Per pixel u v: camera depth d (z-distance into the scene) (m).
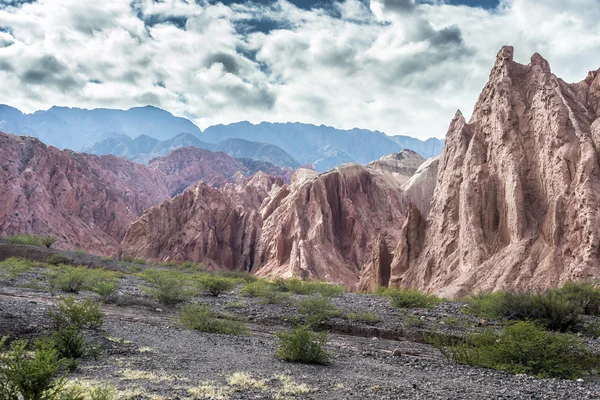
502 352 13.55
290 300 27.06
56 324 14.77
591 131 47.44
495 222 51.88
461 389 10.26
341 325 20.67
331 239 111.75
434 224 61.31
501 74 57.94
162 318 20.75
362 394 9.38
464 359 14.02
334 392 9.45
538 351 13.20
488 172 54.03
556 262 42.31
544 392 10.30
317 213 113.94
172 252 121.31
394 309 25.28
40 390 7.04
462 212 54.41
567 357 13.60
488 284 44.84
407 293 26.73
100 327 15.70
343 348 15.89
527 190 49.66
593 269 38.59
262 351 14.08
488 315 22.27
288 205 121.00
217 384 9.57
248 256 123.75
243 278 51.59
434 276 55.91
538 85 54.22
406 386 10.29
